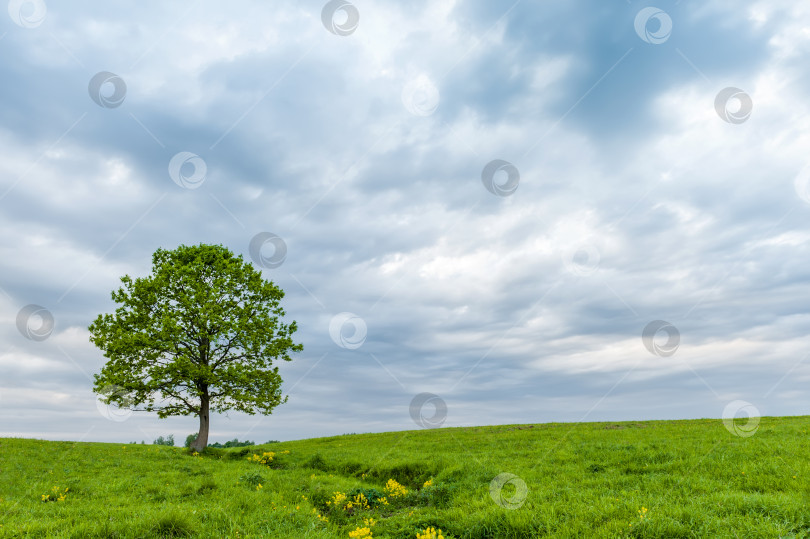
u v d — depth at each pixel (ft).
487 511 28.60
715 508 25.29
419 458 58.08
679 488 31.78
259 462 66.44
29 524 27.22
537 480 39.11
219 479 46.88
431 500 37.11
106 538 25.30
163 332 75.77
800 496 27.07
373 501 38.65
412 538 26.91
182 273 82.02
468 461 49.16
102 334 79.05
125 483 45.34
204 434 80.18
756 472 34.37
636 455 45.73
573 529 24.09
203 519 29.68
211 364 82.53
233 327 80.07
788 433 54.60
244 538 25.55
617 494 31.19
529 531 25.16
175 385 78.69
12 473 50.08
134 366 78.23
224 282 83.92
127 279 81.41
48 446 72.28
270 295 87.97
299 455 74.18
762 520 23.09
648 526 22.56
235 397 80.43
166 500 37.37
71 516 31.17
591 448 53.42
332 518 33.63
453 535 26.66
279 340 85.81
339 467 59.00
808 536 21.06
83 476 50.01
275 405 82.58
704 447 46.62
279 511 31.76
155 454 70.33
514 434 81.41
